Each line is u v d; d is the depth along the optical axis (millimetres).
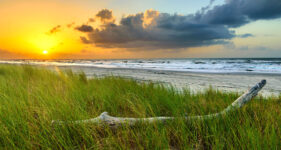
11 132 1997
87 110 3178
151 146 1834
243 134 1859
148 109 3088
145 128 2242
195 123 2268
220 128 2141
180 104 3217
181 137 1921
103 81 6133
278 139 1807
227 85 8250
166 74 14398
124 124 2281
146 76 12406
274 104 3354
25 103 2977
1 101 3084
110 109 3305
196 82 9219
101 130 2291
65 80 5945
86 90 4492
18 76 6828
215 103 3436
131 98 3916
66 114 2465
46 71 8039
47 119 2314
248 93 2908
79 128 2145
